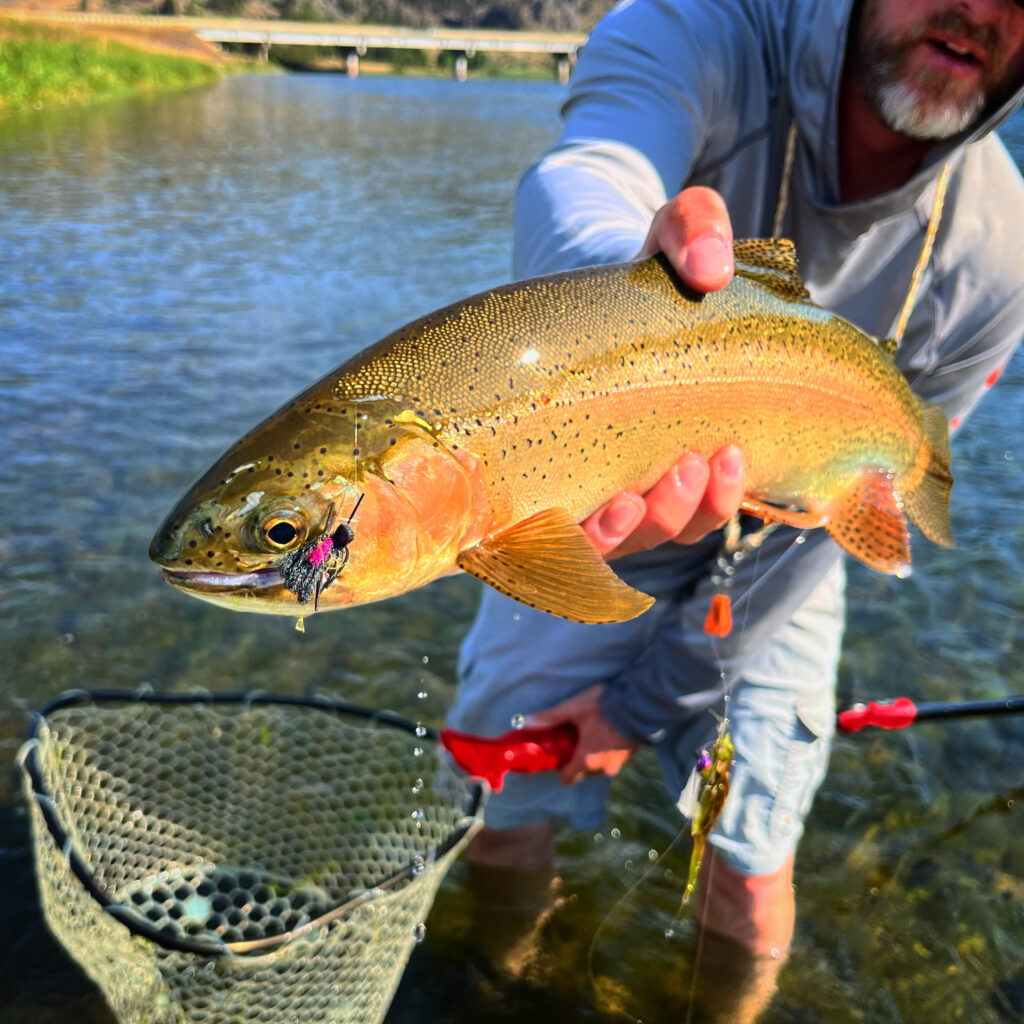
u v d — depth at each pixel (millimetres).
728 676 759
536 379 463
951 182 680
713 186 682
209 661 1015
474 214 3760
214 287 2480
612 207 575
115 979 564
